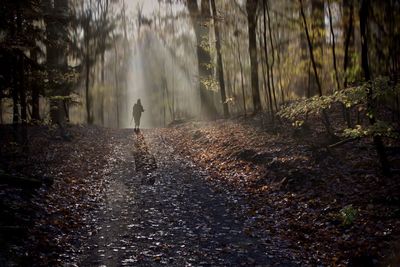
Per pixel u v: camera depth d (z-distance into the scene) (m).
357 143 13.58
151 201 12.09
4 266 6.86
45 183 12.19
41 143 19.41
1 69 15.77
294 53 21.83
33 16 16.39
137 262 7.81
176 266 7.68
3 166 13.59
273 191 11.98
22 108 16.31
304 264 7.65
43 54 21.25
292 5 18.41
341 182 10.98
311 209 10.12
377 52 13.96
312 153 13.43
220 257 8.09
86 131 26.62
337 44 19.02
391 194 9.34
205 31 29.45
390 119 12.71
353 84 12.77
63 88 24.75
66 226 9.48
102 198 12.43
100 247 8.55
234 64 30.72
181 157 18.95
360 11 10.12
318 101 10.42
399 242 7.44
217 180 14.27
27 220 9.02
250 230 9.53
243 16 23.97
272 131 17.88
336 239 8.37
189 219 10.45
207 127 24.17
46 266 7.34
